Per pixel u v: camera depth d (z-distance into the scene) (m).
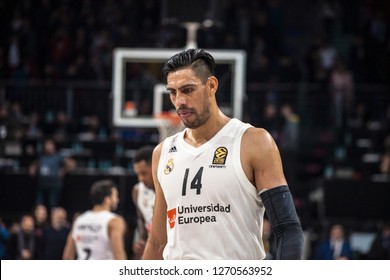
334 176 31.25
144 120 25.22
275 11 43.09
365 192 28.14
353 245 27.50
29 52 39.88
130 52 25.14
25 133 34.44
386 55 40.38
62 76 38.97
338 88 37.44
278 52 40.44
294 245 7.62
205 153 8.04
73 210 28.03
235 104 24.55
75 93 37.06
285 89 37.66
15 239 23.81
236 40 39.97
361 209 28.14
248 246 7.97
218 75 24.84
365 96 39.03
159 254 8.64
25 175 28.75
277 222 7.75
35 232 24.77
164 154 8.33
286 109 34.44
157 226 8.57
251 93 37.38
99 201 15.29
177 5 23.11
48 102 37.09
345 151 34.97
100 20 41.16
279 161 7.95
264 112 36.31
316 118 37.44
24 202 28.66
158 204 8.47
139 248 13.98
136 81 33.44
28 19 40.81
